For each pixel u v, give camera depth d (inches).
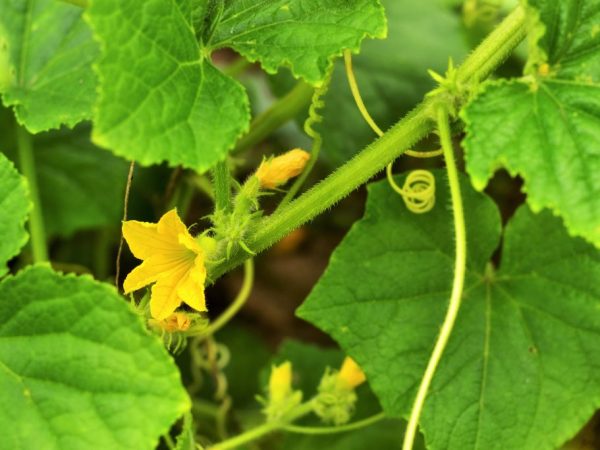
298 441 24.6
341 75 26.0
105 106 15.4
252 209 19.2
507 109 16.8
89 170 26.9
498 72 27.6
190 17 17.1
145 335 16.0
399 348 19.6
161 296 17.5
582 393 19.3
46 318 16.2
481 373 19.6
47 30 21.9
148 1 16.2
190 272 17.5
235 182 19.0
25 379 16.2
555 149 16.6
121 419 15.9
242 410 29.6
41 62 21.6
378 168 18.4
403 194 19.9
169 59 16.3
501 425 19.3
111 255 29.8
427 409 19.3
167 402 15.8
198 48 16.9
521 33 18.0
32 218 23.9
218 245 18.3
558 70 17.3
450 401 19.3
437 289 20.0
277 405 22.1
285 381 22.0
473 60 18.2
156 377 15.9
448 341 19.7
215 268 18.5
